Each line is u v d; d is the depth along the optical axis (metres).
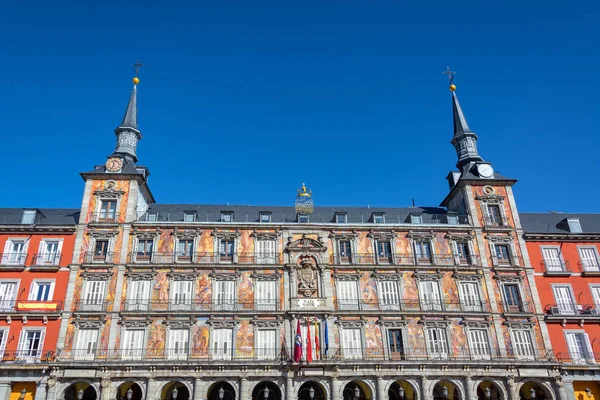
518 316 54.56
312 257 56.06
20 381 48.16
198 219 59.22
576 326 55.12
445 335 53.31
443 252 57.84
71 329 50.47
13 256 54.50
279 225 57.16
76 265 53.31
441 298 55.06
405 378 50.28
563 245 59.72
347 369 50.03
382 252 57.66
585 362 53.16
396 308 54.16
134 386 51.38
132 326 51.03
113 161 59.28
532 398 51.34
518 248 58.53
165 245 55.53
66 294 51.88
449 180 67.88
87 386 50.59
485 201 60.94
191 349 50.62
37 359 49.50
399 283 55.38
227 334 51.59
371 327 52.94
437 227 58.59
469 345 53.00
